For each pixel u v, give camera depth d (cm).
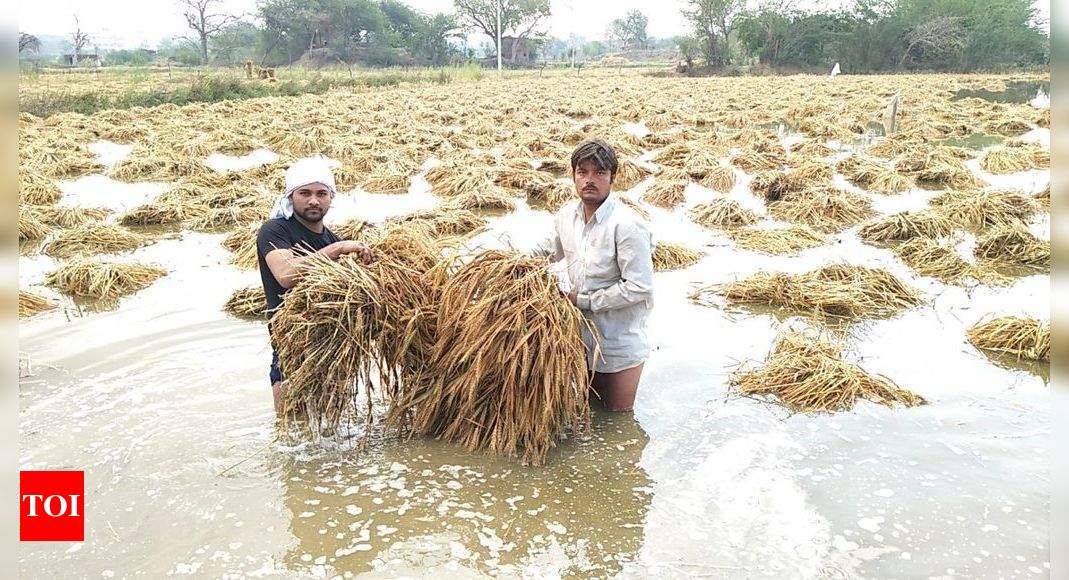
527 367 387
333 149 1558
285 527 344
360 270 413
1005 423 443
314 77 4194
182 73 5022
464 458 407
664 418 452
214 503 361
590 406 466
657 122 2122
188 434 426
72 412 449
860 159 1388
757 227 977
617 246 418
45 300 649
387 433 432
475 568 317
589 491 375
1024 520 348
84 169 1383
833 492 372
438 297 435
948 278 737
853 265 723
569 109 2525
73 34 7438
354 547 330
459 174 1235
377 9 8919
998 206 978
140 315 623
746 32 6062
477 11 9081
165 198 1081
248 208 1005
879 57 5738
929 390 489
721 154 1574
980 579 308
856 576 310
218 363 523
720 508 360
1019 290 702
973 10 5578
